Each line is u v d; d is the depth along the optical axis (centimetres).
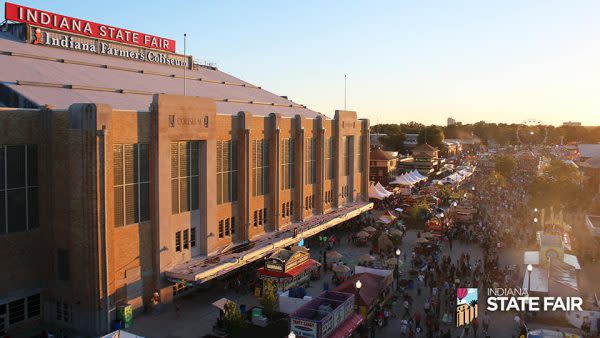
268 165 5709
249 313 4016
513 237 6519
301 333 3077
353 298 3488
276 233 5662
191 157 4441
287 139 6106
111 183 3569
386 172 12088
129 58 6550
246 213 5156
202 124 4447
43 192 3588
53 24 5569
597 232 6412
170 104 4062
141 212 3919
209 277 4062
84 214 3438
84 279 3475
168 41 7275
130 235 3806
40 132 3553
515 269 4878
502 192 11306
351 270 5225
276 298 4053
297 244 5669
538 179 9100
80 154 3419
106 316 3531
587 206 9125
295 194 6309
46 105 3616
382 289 4084
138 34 6706
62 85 4534
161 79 6347
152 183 3981
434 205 9088
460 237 6694
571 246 6194
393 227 7294
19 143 3444
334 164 7356
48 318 3678
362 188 8288
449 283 4659
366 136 8225
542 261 4538
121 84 5331
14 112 3403
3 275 3388
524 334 3353
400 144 19638
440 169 15625
